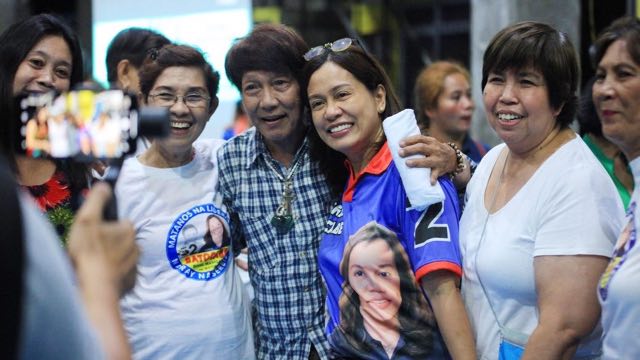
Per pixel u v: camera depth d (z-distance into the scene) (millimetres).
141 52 3180
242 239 2445
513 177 1932
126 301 2260
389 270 2008
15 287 827
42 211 2117
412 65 8531
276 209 2314
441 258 1931
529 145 1890
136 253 1086
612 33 1781
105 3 7180
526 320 1836
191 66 2307
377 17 8547
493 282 1861
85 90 1124
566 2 4043
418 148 1961
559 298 1742
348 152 2148
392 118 1994
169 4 7102
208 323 2248
